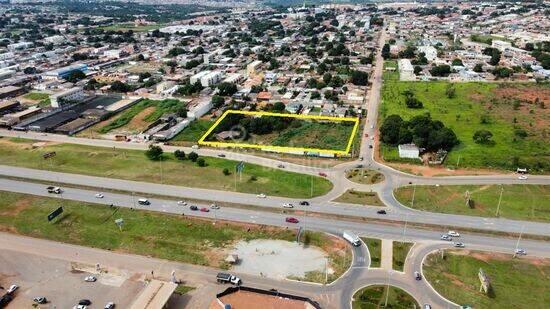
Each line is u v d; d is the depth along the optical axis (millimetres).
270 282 98500
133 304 86125
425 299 92250
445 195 136500
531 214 125188
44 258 107688
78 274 101812
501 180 146125
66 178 150125
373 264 103938
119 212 128125
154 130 195250
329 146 179875
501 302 91625
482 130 182625
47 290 96250
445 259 105375
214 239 115375
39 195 138000
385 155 167625
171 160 166125
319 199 135375
